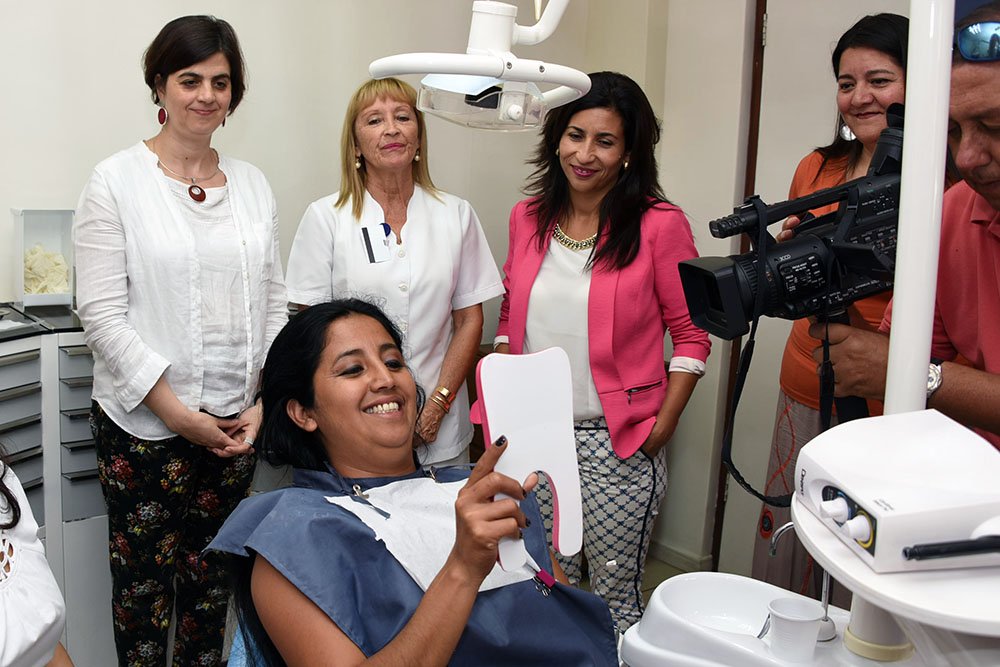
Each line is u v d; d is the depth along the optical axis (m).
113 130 2.47
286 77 2.74
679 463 3.24
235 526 1.26
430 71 1.12
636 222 2.17
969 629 0.64
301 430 1.41
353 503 1.29
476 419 2.37
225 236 2.13
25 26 2.30
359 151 2.28
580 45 3.35
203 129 2.07
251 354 2.17
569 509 1.13
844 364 1.14
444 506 1.35
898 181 1.11
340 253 2.26
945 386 1.19
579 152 2.13
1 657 1.09
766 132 2.93
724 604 1.19
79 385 2.15
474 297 2.42
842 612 1.11
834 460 0.77
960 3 1.10
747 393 3.03
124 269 2.04
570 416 1.13
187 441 2.12
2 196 2.34
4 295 2.39
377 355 1.38
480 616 1.25
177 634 2.34
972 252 1.38
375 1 2.88
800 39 2.79
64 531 2.19
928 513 0.69
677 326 2.24
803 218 1.50
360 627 1.18
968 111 1.12
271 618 1.18
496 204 3.29
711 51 3.02
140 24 2.47
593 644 1.38
